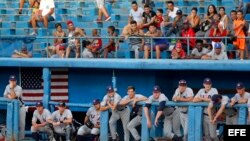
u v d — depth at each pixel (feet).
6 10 155.02
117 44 136.67
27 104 137.39
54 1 153.48
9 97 130.72
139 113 124.26
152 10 142.82
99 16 147.13
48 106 135.23
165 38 131.95
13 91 130.82
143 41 134.41
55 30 146.30
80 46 136.87
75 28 141.08
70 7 152.76
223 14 134.31
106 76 135.85
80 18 148.77
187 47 131.95
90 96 137.18
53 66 134.92
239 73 130.41
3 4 156.97
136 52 134.82
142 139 123.24
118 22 145.48
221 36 131.75
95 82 136.67
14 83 130.93
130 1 150.51
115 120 125.18
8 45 142.10
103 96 136.36
